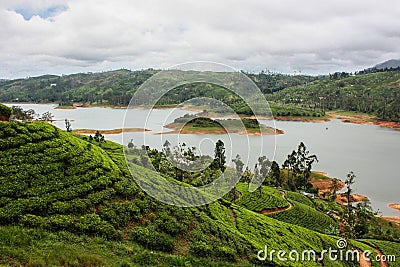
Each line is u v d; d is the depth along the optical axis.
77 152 22.69
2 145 20.20
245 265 20.05
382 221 52.81
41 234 15.83
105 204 19.80
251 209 43.25
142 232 18.86
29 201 17.59
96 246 16.66
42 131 23.03
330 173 76.88
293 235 29.69
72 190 19.59
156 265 16.67
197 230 21.08
